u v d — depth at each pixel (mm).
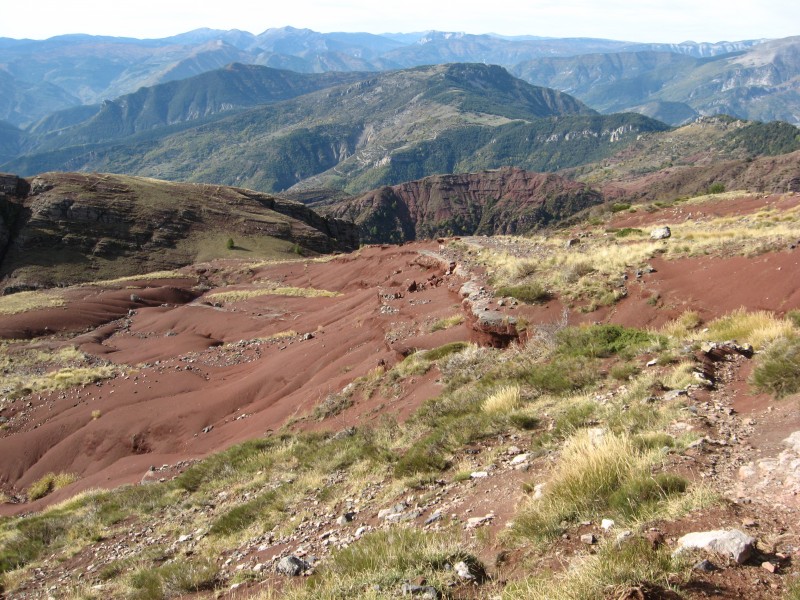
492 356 17141
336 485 11828
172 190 155750
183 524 13508
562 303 19078
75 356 44812
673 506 5688
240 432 24656
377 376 20656
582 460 7031
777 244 17578
